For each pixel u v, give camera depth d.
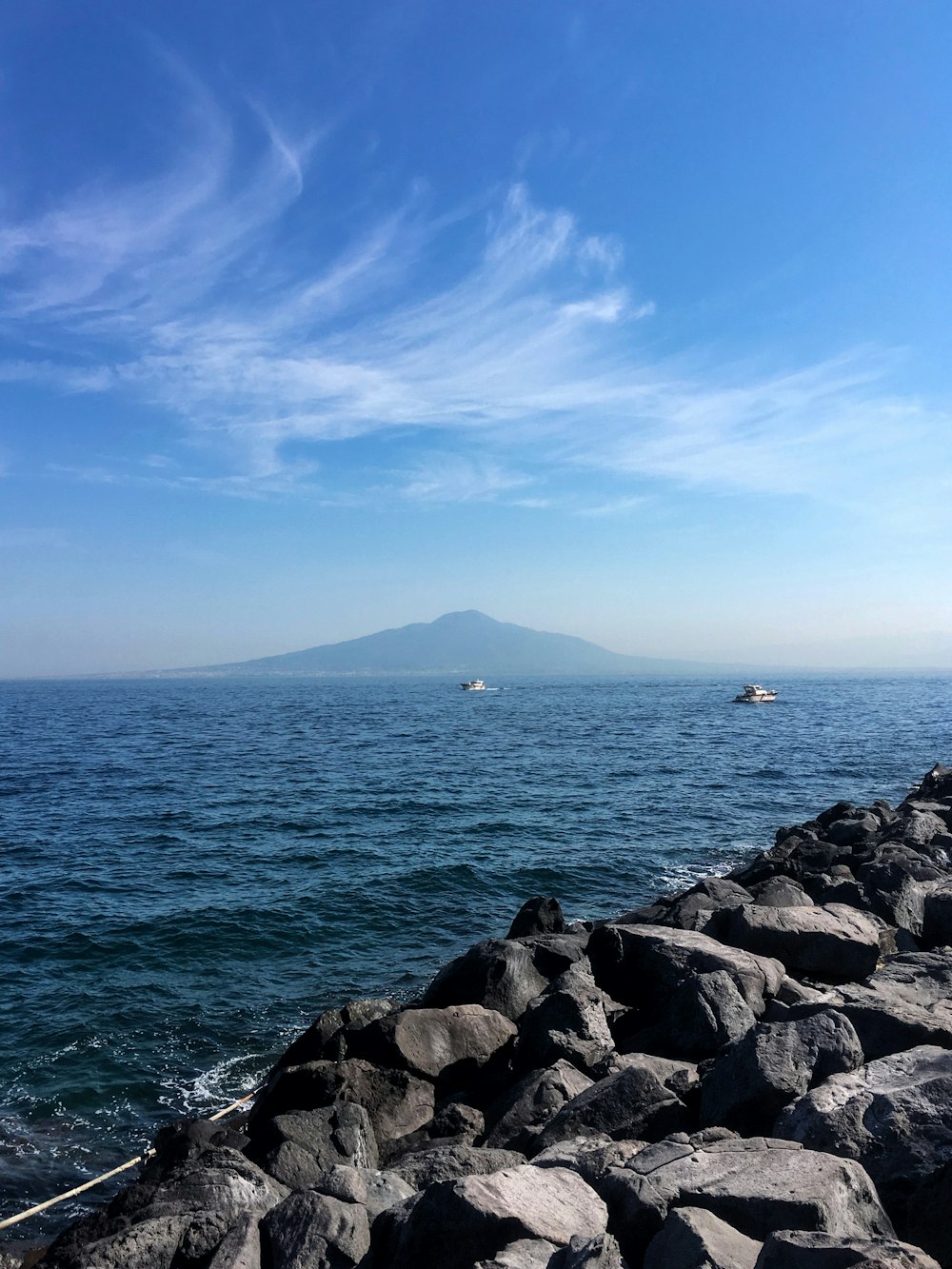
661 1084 9.48
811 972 14.25
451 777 50.59
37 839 33.72
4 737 82.38
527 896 26.08
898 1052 9.40
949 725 94.44
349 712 130.12
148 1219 8.09
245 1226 7.72
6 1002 18.02
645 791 45.50
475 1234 6.40
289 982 19.14
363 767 55.41
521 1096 10.44
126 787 46.97
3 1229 11.02
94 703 174.62
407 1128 11.04
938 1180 6.69
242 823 36.62
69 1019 17.17
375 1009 13.23
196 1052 15.81
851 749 68.38
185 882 27.05
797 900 18.00
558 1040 11.55
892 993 11.93
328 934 22.36
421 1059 11.80
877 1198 6.66
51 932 22.45
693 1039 11.38
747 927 14.55
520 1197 6.75
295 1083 11.34
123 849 31.78
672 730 88.25
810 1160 6.85
